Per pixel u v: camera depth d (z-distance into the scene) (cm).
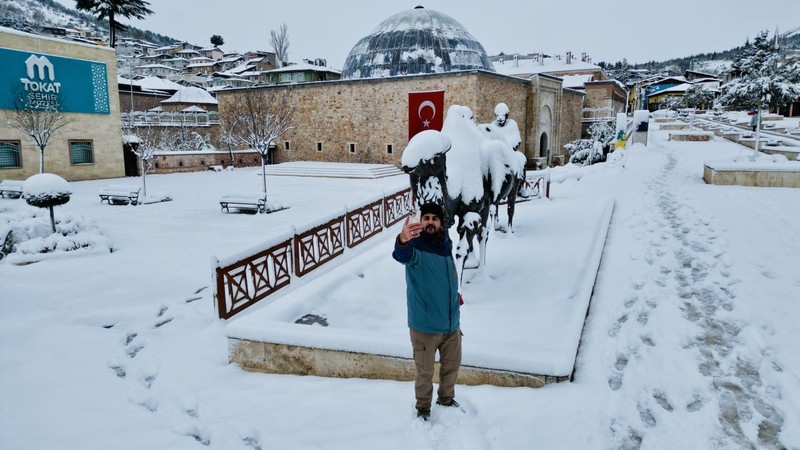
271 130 2030
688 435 323
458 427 340
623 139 2823
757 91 3881
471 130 648
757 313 514
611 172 1998
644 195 1395
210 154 3259
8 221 1140
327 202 1778
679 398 369
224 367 495
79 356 547
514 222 1099
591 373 410
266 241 694
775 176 1430
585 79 5612
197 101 4578
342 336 446
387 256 823
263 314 524
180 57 10125
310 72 4803
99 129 2642
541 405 361
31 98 2295
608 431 330
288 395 418
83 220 1186
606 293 608
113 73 2698
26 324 646
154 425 394
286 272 744
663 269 698
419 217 347
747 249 761
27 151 2327
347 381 438
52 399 446
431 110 3000
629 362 430
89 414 416
